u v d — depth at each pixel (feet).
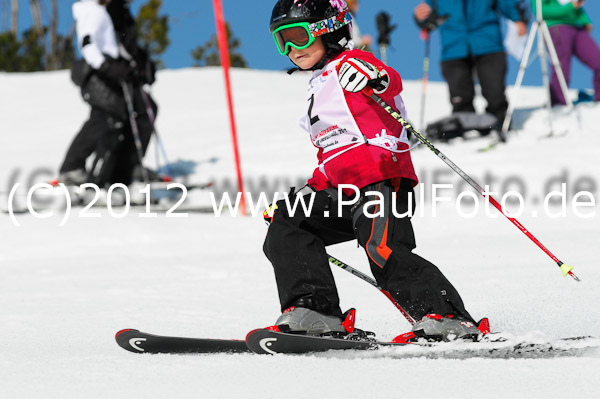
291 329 24.79
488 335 23.94
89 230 67.00
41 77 183.01
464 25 95.30
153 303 38.17
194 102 151.12
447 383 19.63
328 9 26.58
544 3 104.37
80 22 80.84
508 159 85.97
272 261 25.82
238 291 41.27
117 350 26.63
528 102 126.93
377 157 25.32
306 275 25.17
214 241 63.00
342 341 23.31
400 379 20.16
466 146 93.25
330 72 26.37
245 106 144.87
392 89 25.45
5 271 51.96
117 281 46.21
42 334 30.81
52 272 50.72
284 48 27.07
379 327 30.17
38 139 125.59
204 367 22.24
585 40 104.78
